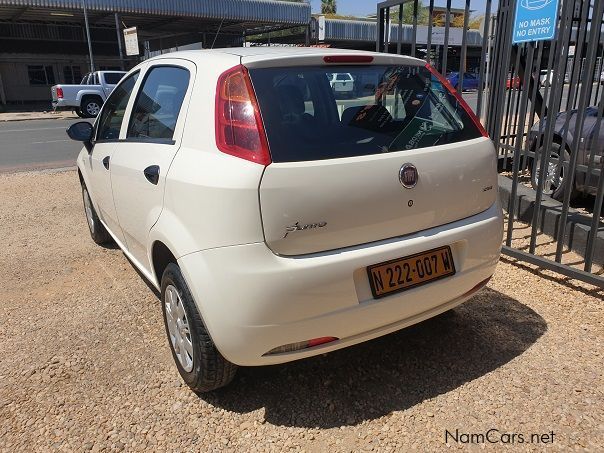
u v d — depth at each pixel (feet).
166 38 133.18
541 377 9.25
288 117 7.59
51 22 103.45
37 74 106.01
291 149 7.32
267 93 7.64
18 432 8.30
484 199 9.15
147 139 10.09
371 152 7.82
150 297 12.89
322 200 7.25
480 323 11.15
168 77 9.98
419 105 8.97
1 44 100.48
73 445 7.99
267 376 9.52
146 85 10.97
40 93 107.04
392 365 9.77
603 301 11.94
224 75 7.97
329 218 7.34
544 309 11.69
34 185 26.84
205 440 8.02
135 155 10.20
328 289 7.36
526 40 14.76
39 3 78.38
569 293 12.41
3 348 10.76
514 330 10.84
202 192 7.47
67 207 22.18
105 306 12.48
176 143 8.69
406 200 7.97
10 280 14.28
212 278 7.34
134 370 9.83
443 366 9.68
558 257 12.89
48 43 104.94
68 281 14.08
